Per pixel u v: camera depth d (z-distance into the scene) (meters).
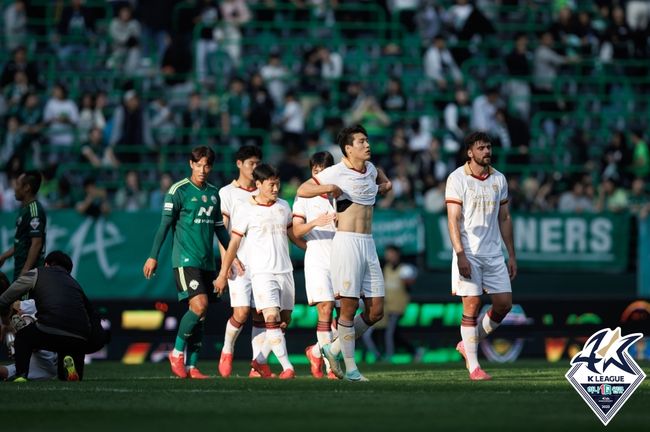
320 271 42.53
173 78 81.25
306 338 63.19
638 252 67.69
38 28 86.75
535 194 74.44
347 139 36.81
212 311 62.03
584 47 87.62
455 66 84.75
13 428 24.48
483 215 38.34
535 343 64.38
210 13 85.69
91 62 83.06
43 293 38.62
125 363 59.50
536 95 84.12
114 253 64.44
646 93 87.88
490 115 77.75
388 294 64.00
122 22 84.25
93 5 86.25
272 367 54.00
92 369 51.28
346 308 37.16
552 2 93.00
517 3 91.75
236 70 82.94
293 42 86.25
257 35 87.25
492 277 38.66
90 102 77.75
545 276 67.25
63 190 69.50
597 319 65.06
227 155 75.56
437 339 64.44
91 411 27.88
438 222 66.44
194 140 76.62
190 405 29.25
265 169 41.28
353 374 37.94
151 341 62.72
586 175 75.31
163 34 85.88
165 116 76.81
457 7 89.38
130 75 82.00
